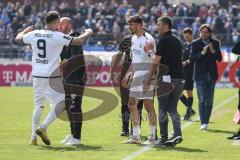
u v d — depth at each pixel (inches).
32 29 1341.0
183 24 3912.4
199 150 1283.2
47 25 1295.5
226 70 3297.2
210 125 1754.4
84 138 1461.6
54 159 1154.0
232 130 1640.0
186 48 1875.0
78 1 4183.1
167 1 4165.8
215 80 1652.3
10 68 3430.1
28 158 1164.5
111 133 1558.8
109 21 3900.1
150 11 4099.4
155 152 1250.0
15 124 1738.4
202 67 1643.7
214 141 1423.5
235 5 4156.0
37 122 1330.0
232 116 1999.3
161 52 1286.9
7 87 3329.2
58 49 1285.7
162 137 1328.7
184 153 1241.4
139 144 1360.7
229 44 3690.9
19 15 3954.2
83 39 1282.0
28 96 2743.6
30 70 3435.0
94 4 4165.8
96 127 1684.3
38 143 1360.7
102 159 1160.2
